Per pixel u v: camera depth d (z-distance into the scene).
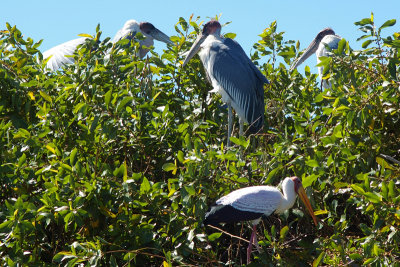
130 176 10.80
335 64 11.26
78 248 8.79
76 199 9.09
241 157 10.59
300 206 10.79
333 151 10.20
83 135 10.62
